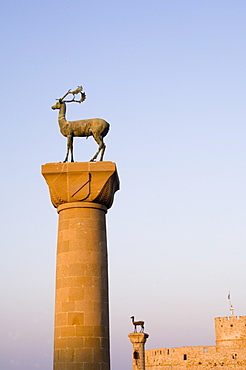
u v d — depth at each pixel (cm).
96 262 2150
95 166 2194
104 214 2273
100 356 2038
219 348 10138
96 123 2284
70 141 2289
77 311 2069
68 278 2119
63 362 2023
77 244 2156
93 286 2112
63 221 2212
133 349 5344
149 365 11419
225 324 10731
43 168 2205
